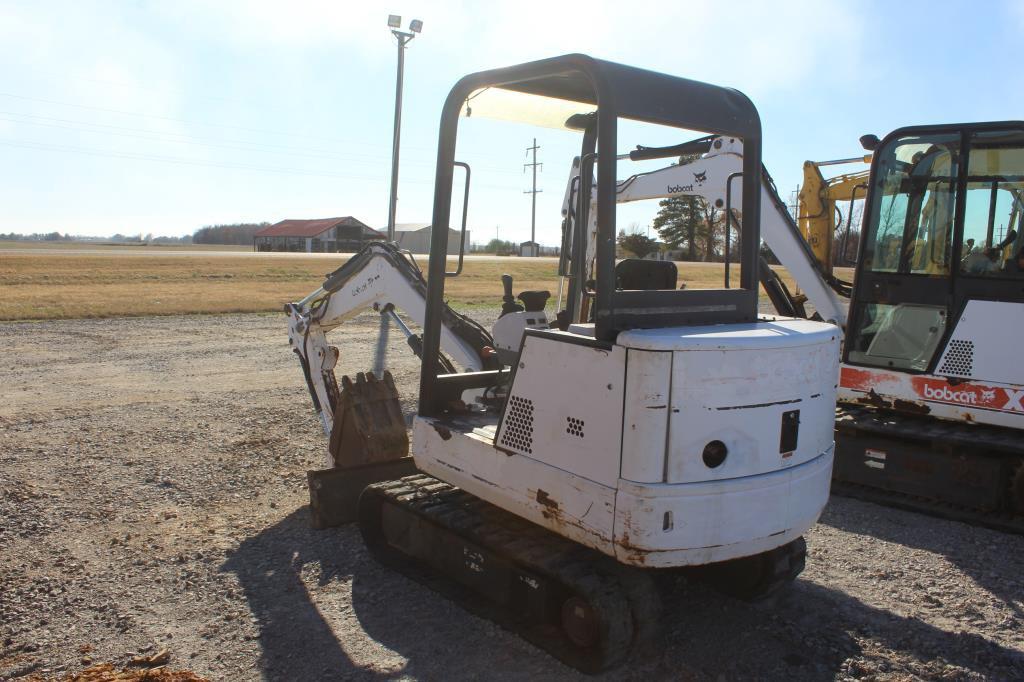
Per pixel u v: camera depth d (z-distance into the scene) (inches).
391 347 576.4
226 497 241.9
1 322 664.4
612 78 135.3
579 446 136.3
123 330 634.8
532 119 195.2
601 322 132.6
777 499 138.9
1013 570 195.5
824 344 148.2
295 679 142.0
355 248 3725.4
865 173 350.0
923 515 236.7
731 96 157.6
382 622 163.6
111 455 285.3
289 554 197.9
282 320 717.9
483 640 156.4
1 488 245.9
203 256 2156.7
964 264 236.4
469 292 1087.6
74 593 175.3
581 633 145.3
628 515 127.3
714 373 130.5
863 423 249.8
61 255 1951.3
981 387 231.8
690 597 178.1
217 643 154.7
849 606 174.7
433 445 168.9
